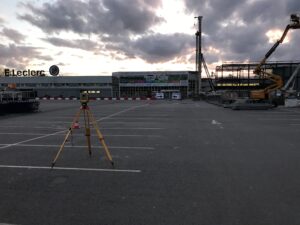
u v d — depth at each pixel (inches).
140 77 3577.8
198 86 2346.2
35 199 201.8
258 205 188.2
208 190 216.1
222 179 242.4
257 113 964.6
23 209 185.6
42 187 225.9
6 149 373.1
